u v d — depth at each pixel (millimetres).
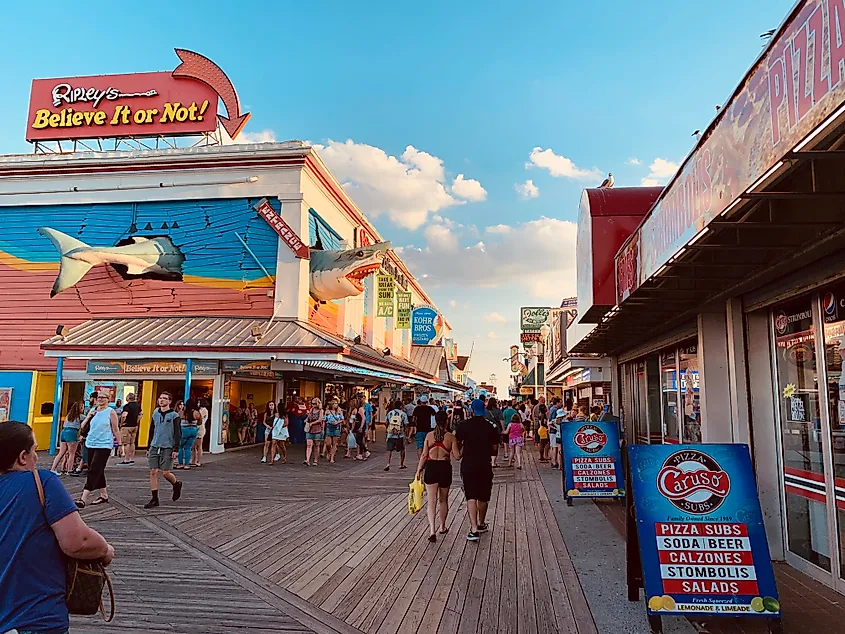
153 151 19625
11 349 19469
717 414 7238
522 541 7551
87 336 17344
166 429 9789
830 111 2305
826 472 5551
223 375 17766
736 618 4816
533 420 25297
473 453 7719
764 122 2943
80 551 2617
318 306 21156
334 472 14320
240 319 18562
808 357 5949
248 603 5258
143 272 19344
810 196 3203
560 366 25297
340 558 6723
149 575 6047
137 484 11883
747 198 3314
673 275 5965
